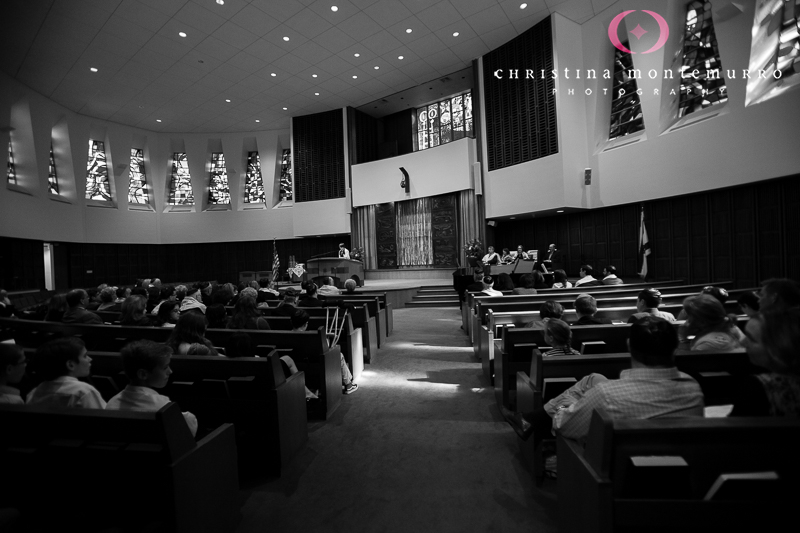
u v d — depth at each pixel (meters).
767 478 1.25
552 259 12.34
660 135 10.48
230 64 13.57
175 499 1.68
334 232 18.06
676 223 10.84
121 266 18.44
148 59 12.93
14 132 13.75
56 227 15.25
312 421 3.71
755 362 1.63
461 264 15.10
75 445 1.71
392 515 2.30
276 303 7.07
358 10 11.08
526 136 12.88
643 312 3.54
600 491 1.36
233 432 2.22
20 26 10.83
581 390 2.15
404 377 5.05
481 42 13.10
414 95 16.94
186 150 19.58
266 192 19.92
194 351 2.96
